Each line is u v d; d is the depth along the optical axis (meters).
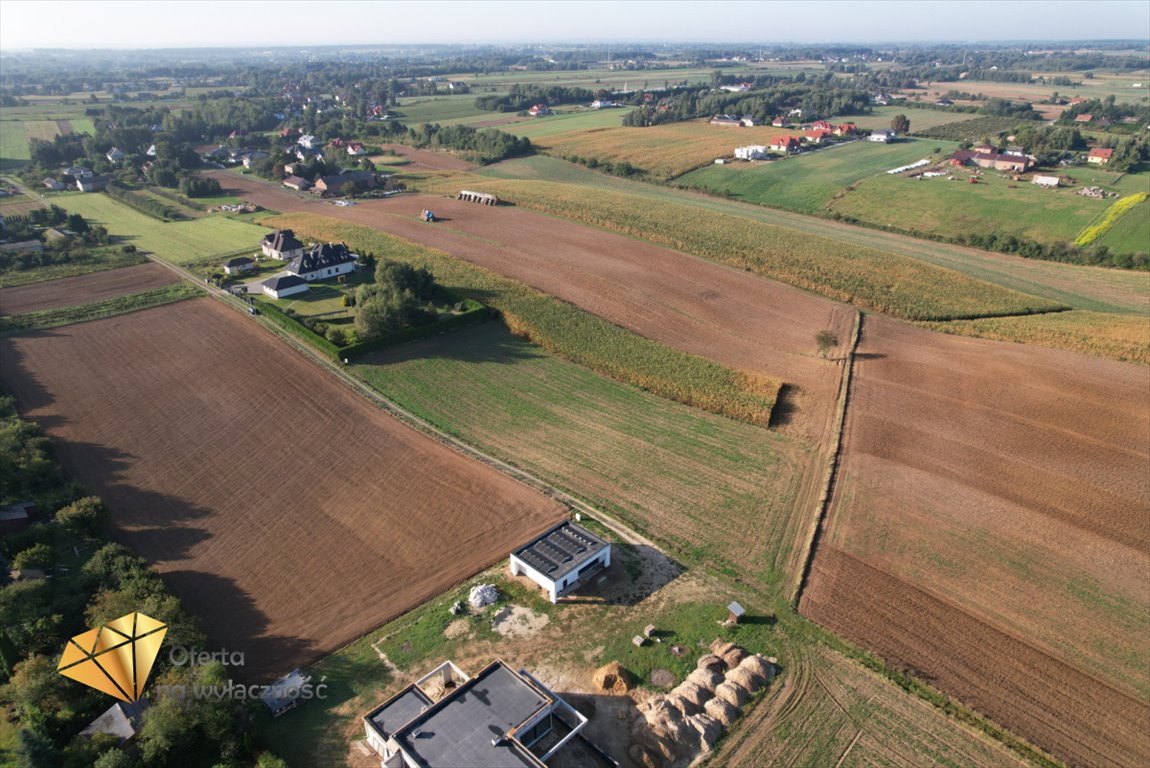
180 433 64.06
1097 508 53.88
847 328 86.31
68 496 53.84
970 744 35.72
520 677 36.72
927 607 44.56
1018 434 63.59
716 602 44.84
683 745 35.31
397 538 50.75
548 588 44.69
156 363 76.88
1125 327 83.88
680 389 71.06
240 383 72.88
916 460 60.12
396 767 33.44
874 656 40.84
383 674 39.56
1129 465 58.94
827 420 66.56
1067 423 65.06
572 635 42.22
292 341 82.38
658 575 47.16
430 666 40.06
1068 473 58.09
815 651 41.22
